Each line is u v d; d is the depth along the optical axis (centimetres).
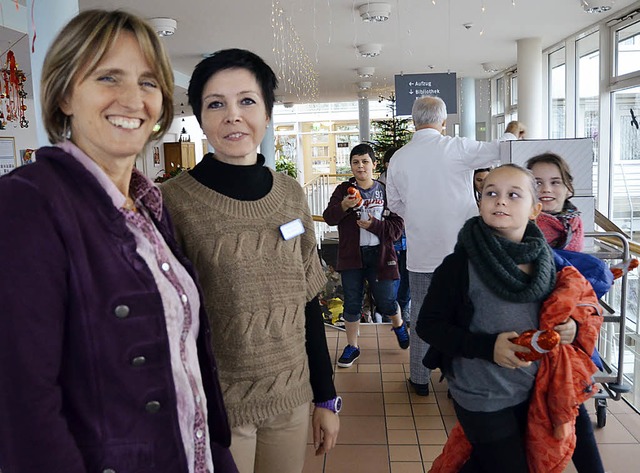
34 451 82
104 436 92
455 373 187
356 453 279
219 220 148
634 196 675
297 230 157
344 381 368
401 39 755
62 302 87
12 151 1033
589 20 693
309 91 1269
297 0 541
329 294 567
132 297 94
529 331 166
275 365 151
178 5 549
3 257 81
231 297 146
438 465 210
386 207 389
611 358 380
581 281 179
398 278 387
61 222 87
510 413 183
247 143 152
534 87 802
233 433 148
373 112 2273
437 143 316
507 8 618
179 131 1812
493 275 175
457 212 315
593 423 295
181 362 104
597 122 732
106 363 92
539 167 247
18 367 81
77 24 100
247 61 152
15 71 613
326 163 2334
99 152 103
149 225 108
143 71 103
